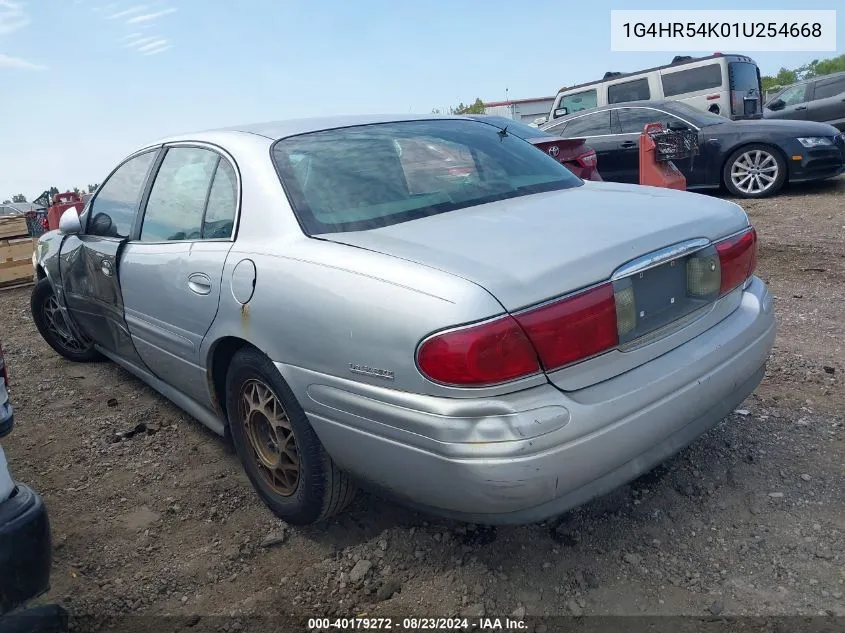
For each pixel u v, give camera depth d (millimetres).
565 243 2301
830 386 3795
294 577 2668
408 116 3588
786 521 2719
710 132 10016
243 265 2746
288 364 2539
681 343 2504
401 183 2914
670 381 2348
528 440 2021
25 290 8805
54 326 5141
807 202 9078
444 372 2035
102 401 4477
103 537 3004
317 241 2555
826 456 3125
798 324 4781
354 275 2311
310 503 2713
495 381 2025
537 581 2514
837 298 5258
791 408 3578
